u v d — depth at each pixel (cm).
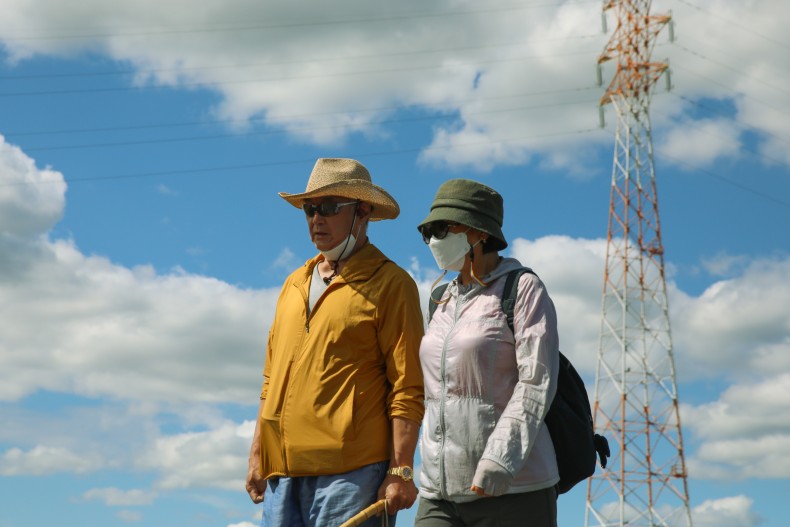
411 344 531
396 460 518
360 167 572
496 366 468
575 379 492
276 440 537
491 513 460
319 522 514
